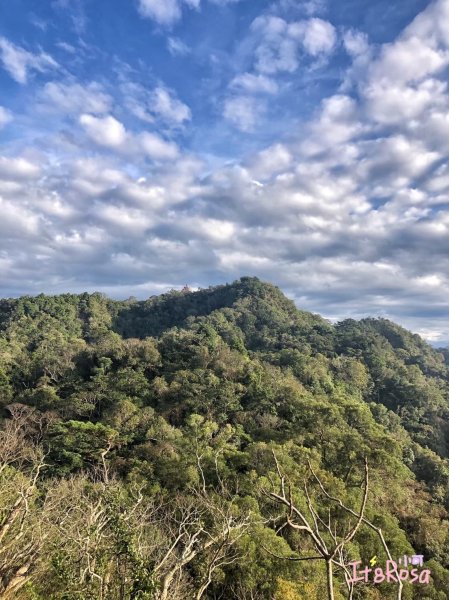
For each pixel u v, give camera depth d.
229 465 28.72
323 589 15.91
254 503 20.75
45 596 9.96
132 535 8.66
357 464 32.66
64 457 30.59
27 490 11.88
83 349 63.31
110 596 8.08
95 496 15.63
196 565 11.21
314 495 24.30
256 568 16.66
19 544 10.73
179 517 18.03
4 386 51.53
